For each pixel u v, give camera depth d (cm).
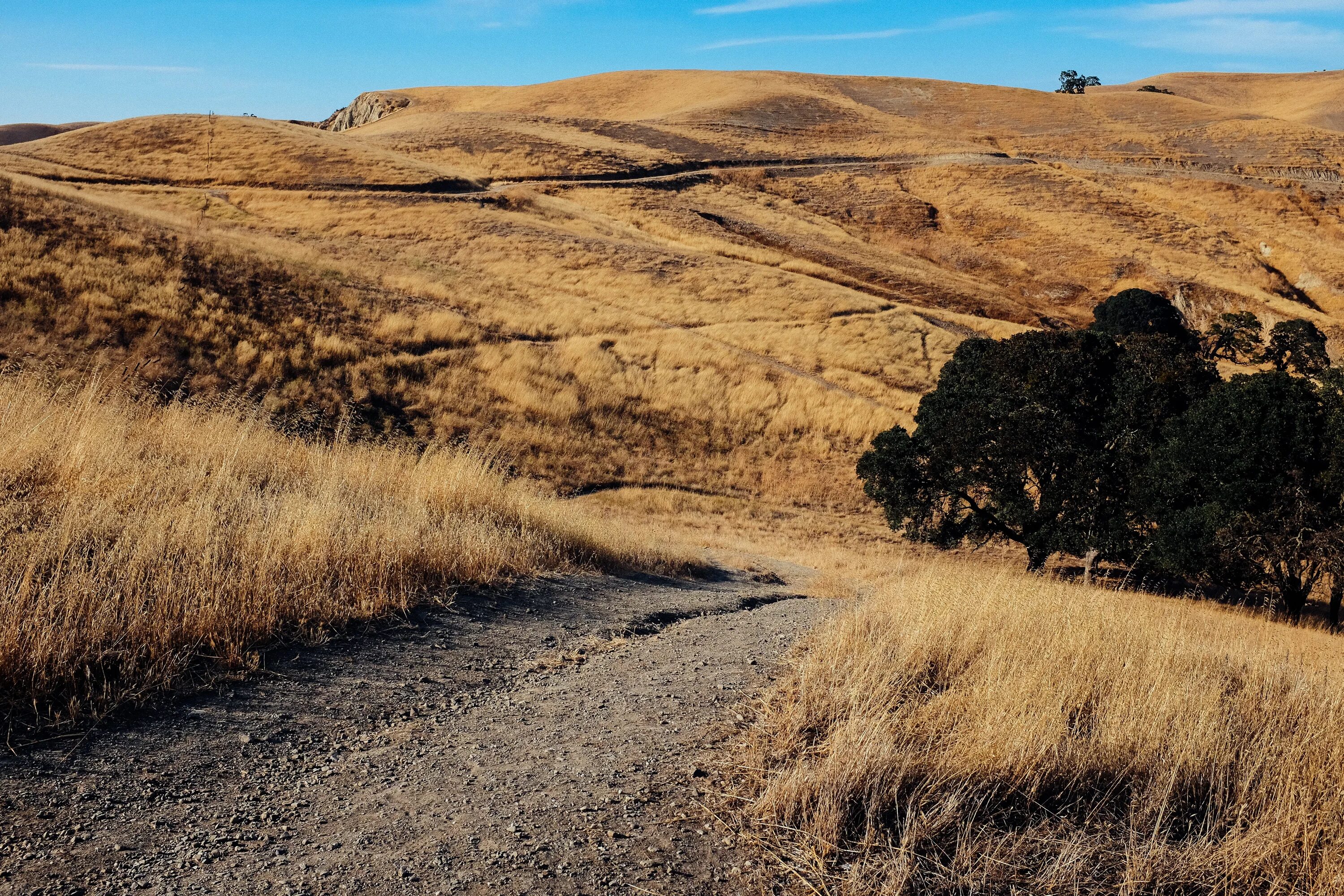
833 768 347
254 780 363
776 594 1192
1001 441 2111
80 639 427
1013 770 371
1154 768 387
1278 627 1300
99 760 356
